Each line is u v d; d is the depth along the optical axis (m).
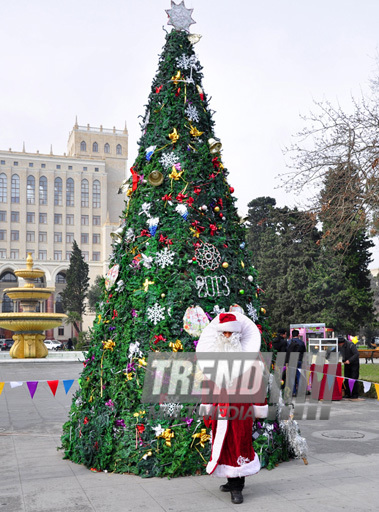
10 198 79.00
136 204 5.36
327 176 13.32
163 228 5.08
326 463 5.00
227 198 5.57
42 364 22.67
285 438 5.11
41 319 25.69
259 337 4.18
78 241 81.56
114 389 4.84
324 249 31.52
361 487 4.21
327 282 30.67
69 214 81.81
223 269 5.08
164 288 4.89
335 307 30.61
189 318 4.76
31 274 26.95
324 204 12.78
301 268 32.12
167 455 4.52
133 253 5.21
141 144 5.65
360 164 12.69
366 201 12.23
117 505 3.80
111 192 90.38
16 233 78.75
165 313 4.82
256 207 43.78
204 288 4.92
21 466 5.00
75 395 5.58
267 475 4.60
